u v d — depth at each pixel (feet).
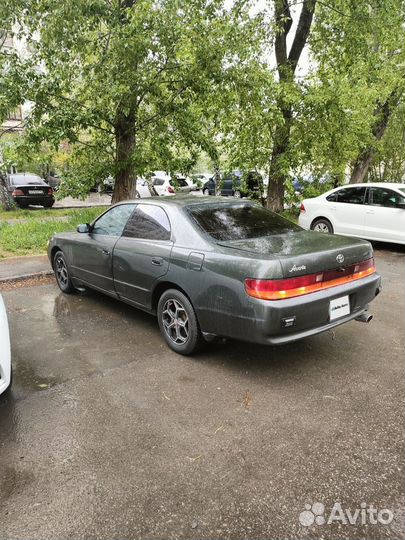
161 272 12.54
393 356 12.39
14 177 53.78
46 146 43.57
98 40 26.61
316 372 11.40
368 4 32.24
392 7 32.19
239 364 11.91
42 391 10.60
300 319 10.16
